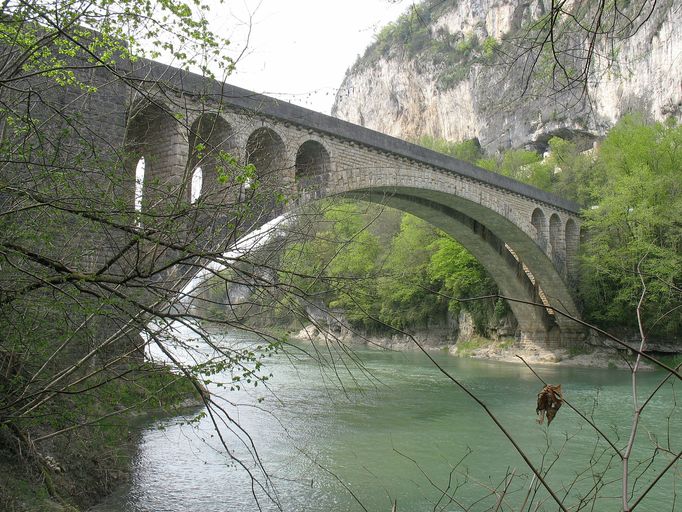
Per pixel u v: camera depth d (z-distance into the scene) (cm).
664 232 3288
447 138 8194
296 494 1084
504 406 2077
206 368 614
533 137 6206
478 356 4300
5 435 803
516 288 4031
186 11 548
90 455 980
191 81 1439
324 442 1482
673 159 3669
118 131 1201
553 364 3750
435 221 3481
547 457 1355
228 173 541
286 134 1934
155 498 1017
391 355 4078
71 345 774
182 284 673
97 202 522
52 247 592
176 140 1452
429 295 4856
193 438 1402
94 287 681
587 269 3712
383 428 1661
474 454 1394
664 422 1753
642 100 4772
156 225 523
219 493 1064
